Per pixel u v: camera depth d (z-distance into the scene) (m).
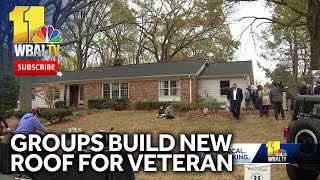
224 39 34.84
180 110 21.16
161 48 44.16
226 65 27.52
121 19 29.05
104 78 28.47
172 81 26.36
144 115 20.98
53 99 29.91
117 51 48.88
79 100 31.59
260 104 17.23
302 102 6.49
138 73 27.78
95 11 25.36
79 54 35.00
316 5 17.88
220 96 25.64
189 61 28.30
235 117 16.75
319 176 6.70
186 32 40.56
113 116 21.14
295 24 19.61
